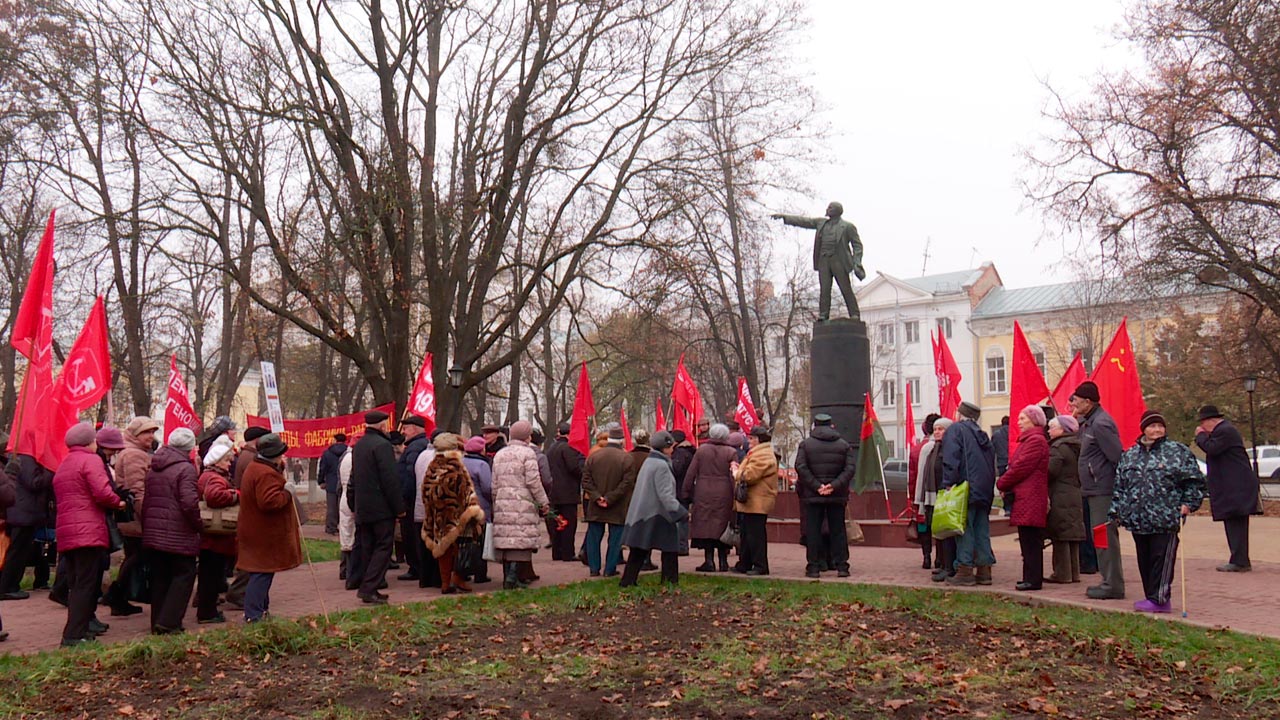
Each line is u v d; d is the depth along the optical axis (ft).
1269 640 24.40
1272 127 69.21
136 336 83.10
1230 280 83.15
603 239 73.56
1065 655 23.91
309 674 23.44
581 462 48.93
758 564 40.34
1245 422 117.91
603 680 22.25
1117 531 31.73
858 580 38.22
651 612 31.53
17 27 63.16
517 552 36.29
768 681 21.94
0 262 97.19
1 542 28.07
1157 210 75.61
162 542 27.32
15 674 23.13
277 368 112.57
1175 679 21.54
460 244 71.77
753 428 40.73
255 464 29.07
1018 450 33.88
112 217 63.98
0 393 106.01
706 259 75.51
